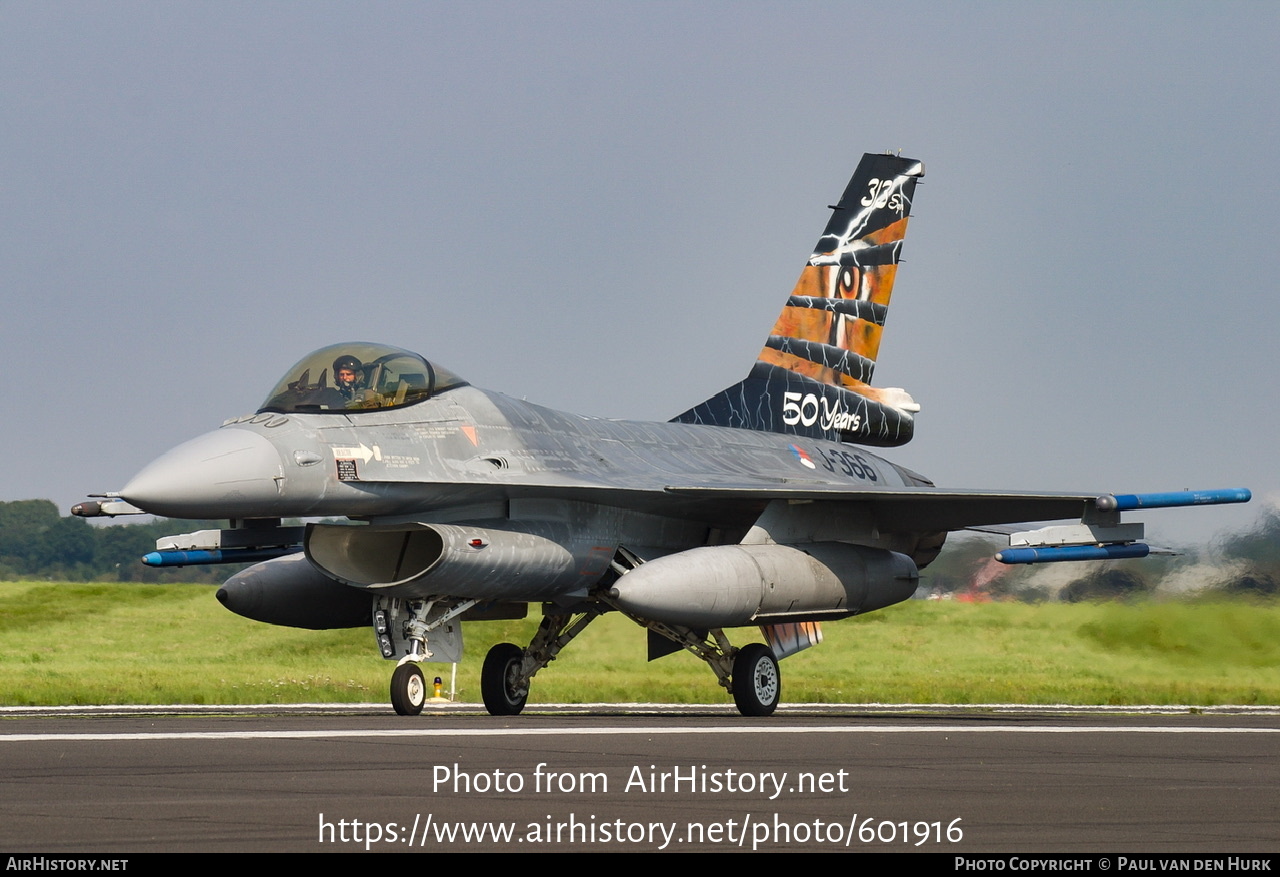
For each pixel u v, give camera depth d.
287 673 89.69
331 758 33.22
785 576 56.72
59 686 74.31
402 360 55.03
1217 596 98.69
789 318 77.44
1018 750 37.72
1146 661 97.19
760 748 37.03
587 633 102.31
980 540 103.94
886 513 64.81
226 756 33.56
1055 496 56.62
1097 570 102.88
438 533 51.34
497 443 55.72
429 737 39.03
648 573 53.06
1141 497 56.19
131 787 28.11
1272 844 23.27
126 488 47.34
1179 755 37.03
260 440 49.59
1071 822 25.12
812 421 77.12
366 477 51.25
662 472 61.59
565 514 57.09
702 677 91.38
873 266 80.38
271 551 58.75
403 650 53.44
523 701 59.53
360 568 54.16
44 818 24.41
